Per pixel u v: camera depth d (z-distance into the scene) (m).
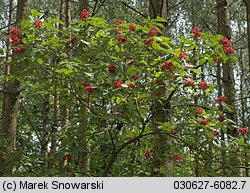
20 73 4.80
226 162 4.96
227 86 7.83
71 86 4.88
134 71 4.63
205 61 4.71
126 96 4.54
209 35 4.72
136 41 4.64
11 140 5.97
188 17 14.54
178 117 4.95
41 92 5.32
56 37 4.69
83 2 8.00
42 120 11.45
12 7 12.14
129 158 5.59
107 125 5.04
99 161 5.47
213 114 5.09
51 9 13.43
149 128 5.09
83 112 5.10
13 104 6.63
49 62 4.95
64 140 4.69
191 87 4.81
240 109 15.74
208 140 4.82
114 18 12.38
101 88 4.51
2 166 5.59
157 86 4.62
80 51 4.82
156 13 5.85
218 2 8.45
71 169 5.34
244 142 5.29
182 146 5.26
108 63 4.67
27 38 4.75
